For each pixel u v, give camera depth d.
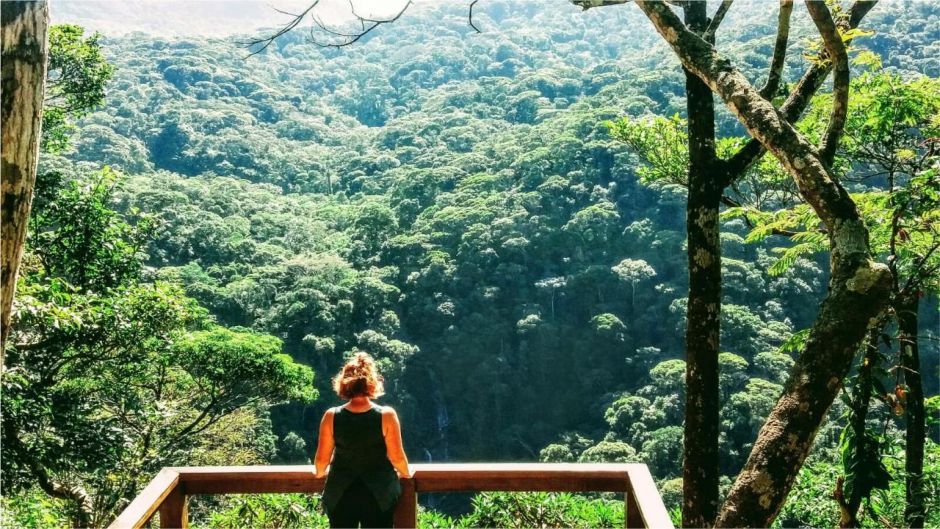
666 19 2.37
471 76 98.50
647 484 2.40
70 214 11.02
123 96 77.31
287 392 17.09
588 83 80.62
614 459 33.03
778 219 6.11
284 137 82.12
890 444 4.52
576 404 47.09
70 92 12.37
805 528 6.29
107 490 10.88
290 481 2.67
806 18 43.69
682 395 36.81
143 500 2.36
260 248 49.44
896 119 6.29
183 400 16.06
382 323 46.53
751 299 43.12
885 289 1.65
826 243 6.38
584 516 4.36
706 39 3.21
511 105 78.50
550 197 52.88
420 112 83.94
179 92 82.75
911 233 5.51
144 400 14.92
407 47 105.88
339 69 104.75
